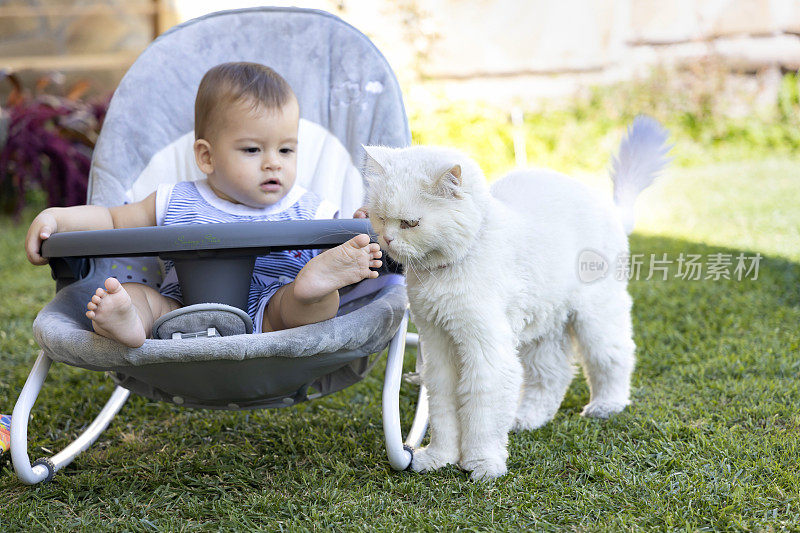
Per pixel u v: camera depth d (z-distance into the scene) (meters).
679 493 1.78
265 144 2.02
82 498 1.87
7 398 2.52
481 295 1.80
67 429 2.32
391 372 1.94
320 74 2.39
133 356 1.64
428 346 1.93
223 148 2.02
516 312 1.93
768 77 6.63
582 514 1.72
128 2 6.85
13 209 5.56
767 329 2.98
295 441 2.20
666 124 6.53
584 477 1.91
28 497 1.86
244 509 1.78
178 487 1.92
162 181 2.32
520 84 6.75
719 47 6.69
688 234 4.47
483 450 1.90
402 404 2.47
